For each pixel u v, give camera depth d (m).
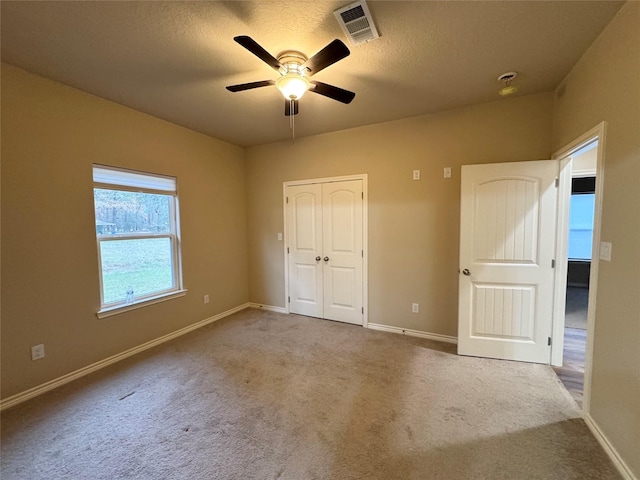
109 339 2.73
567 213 2.53
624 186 1.55
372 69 2.22
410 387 2.29
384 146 3.38
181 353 2.93
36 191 2.24
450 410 2.01
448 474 1.51
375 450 1.67
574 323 3.78
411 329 3.37
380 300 3.53
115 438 1.78
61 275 2.39
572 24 1.72
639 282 1.42
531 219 2.60
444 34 1.81
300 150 3.93
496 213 2.68
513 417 1.93
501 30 1.77
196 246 3.64
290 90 2.02
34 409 2.06
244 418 1.95
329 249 3.84
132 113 2.89
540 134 2.68
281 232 4.20
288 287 4.21
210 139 3.82
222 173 4.00
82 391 2.28
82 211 2.53
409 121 3.23
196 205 3.63
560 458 1.60
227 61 2.08
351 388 2.29
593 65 1.89
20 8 1.53
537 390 2.24
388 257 3.45
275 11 1.60
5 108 2.07
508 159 2.80
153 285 3.20
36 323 2.25
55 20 1.63
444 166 3.09
